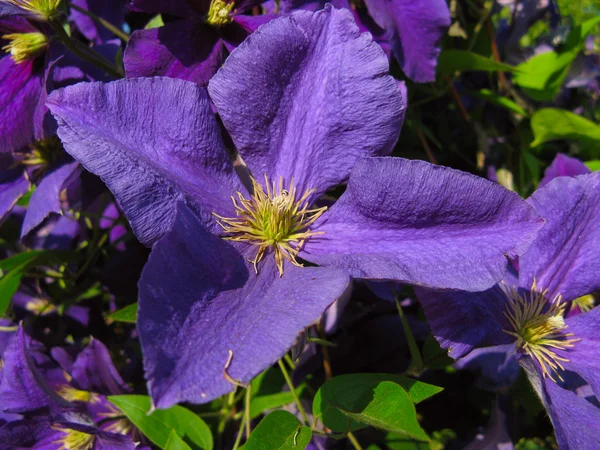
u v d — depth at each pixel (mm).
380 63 123
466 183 107
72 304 226
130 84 117
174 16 165
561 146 250
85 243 226
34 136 159
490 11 235
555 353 150
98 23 193
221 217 126
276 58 127
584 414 129
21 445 176
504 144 240
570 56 218
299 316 96
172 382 83
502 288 153
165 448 146
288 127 134
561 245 154
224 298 105
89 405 189
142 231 109
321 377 182
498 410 167
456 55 198
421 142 242
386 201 116
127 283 196
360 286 187
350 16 125
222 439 182
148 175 112
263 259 127
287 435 124
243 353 91
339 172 130
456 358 125
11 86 160
